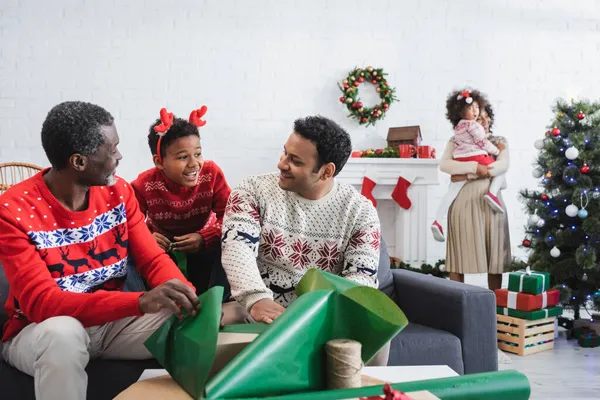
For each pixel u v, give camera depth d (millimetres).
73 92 4590
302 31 4738
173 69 4656
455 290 1925
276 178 1733
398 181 4301
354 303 1050
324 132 1566
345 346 1009
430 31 4801
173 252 1974
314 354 1033
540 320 3047
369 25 4770
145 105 4652
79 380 1288
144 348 1531
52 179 1450
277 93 4738
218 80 4691
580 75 4906
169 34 4645
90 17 4578
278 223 1672
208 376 983
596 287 3396
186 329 1065
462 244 3662
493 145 3686
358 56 4773
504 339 3061
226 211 1698
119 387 1523
